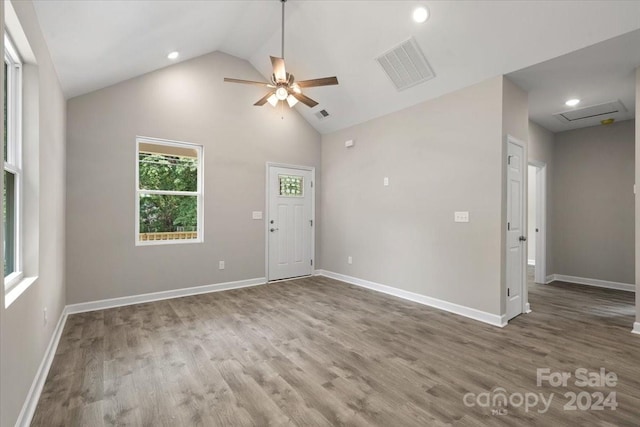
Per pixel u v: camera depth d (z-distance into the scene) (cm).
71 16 226
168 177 439
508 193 341
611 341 287
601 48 272
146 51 348
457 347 275
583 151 516
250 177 501
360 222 504
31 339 195
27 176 212
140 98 407
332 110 513
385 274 460
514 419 180
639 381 220
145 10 266
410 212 423
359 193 507
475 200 350
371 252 484
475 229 350
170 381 219
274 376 226
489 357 256
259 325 327
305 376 226
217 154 468
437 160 389
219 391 207
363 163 499
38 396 198
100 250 380
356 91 449
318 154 586
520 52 300
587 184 512
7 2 154
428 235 399
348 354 261
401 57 365
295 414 184
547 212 527
